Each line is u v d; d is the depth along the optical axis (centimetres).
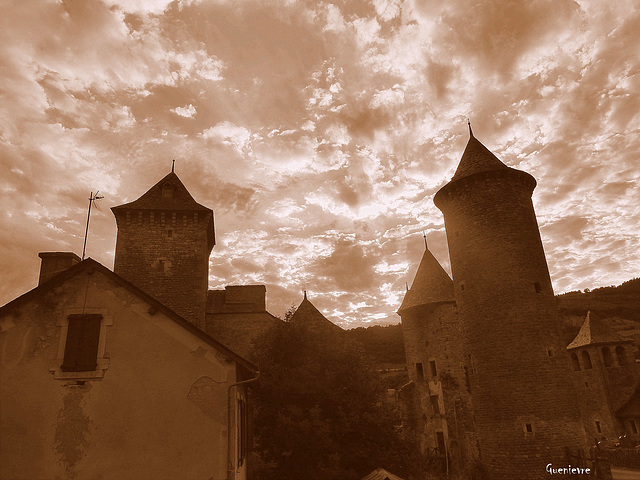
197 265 2562
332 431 1530
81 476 859
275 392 1574
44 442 870
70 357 930
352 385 1675
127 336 962
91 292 984
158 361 953
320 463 1459
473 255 2300
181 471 884
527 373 2019
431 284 2939
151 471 877
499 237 2245
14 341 926
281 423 1483
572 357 4434
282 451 1524
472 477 2153
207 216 2678
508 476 1941
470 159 2558
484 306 2195
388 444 1620
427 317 2872
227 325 2642
